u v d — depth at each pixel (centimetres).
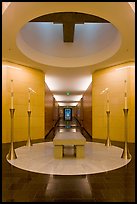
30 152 551
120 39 572
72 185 296
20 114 777
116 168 390
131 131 738
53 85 1308
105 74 855
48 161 446
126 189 280
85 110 1394
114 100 810
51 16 533
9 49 614
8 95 734
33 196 255
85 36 794
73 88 1433
